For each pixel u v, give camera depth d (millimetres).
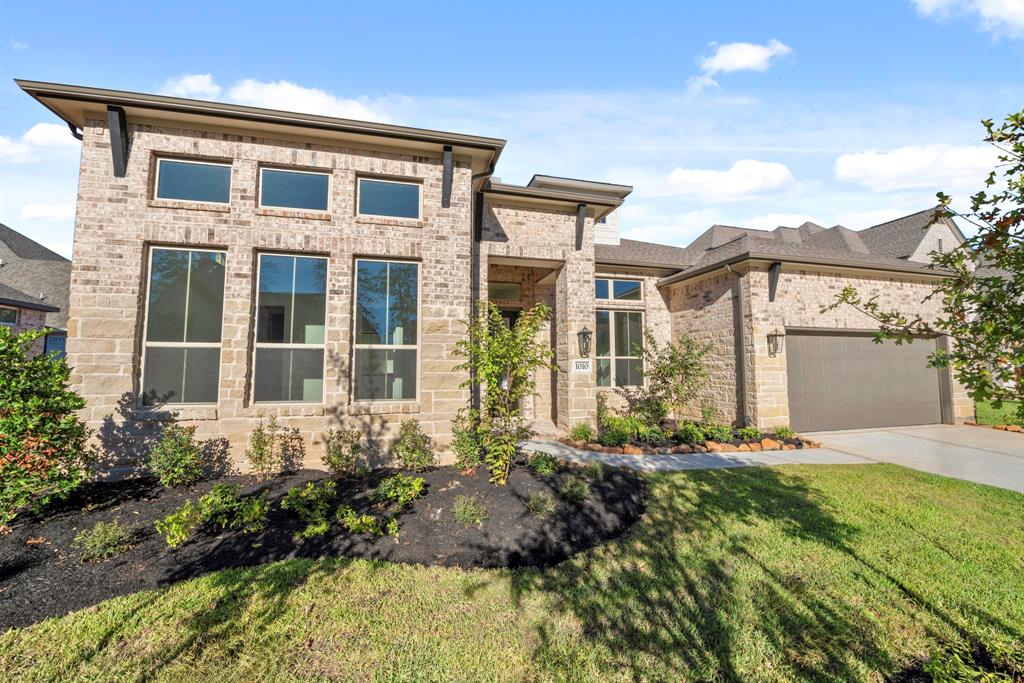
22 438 4758
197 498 5730
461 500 5480
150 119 6988
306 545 4594
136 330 6766
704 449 9586
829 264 11547
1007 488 6922
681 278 13484
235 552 4422
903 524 5434
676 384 11391
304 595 3768
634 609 3643
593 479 6711
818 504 6137
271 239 7348
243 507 5031
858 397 12328
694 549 4742
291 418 7176
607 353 13938
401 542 4707
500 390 7027
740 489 6781
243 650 3111
